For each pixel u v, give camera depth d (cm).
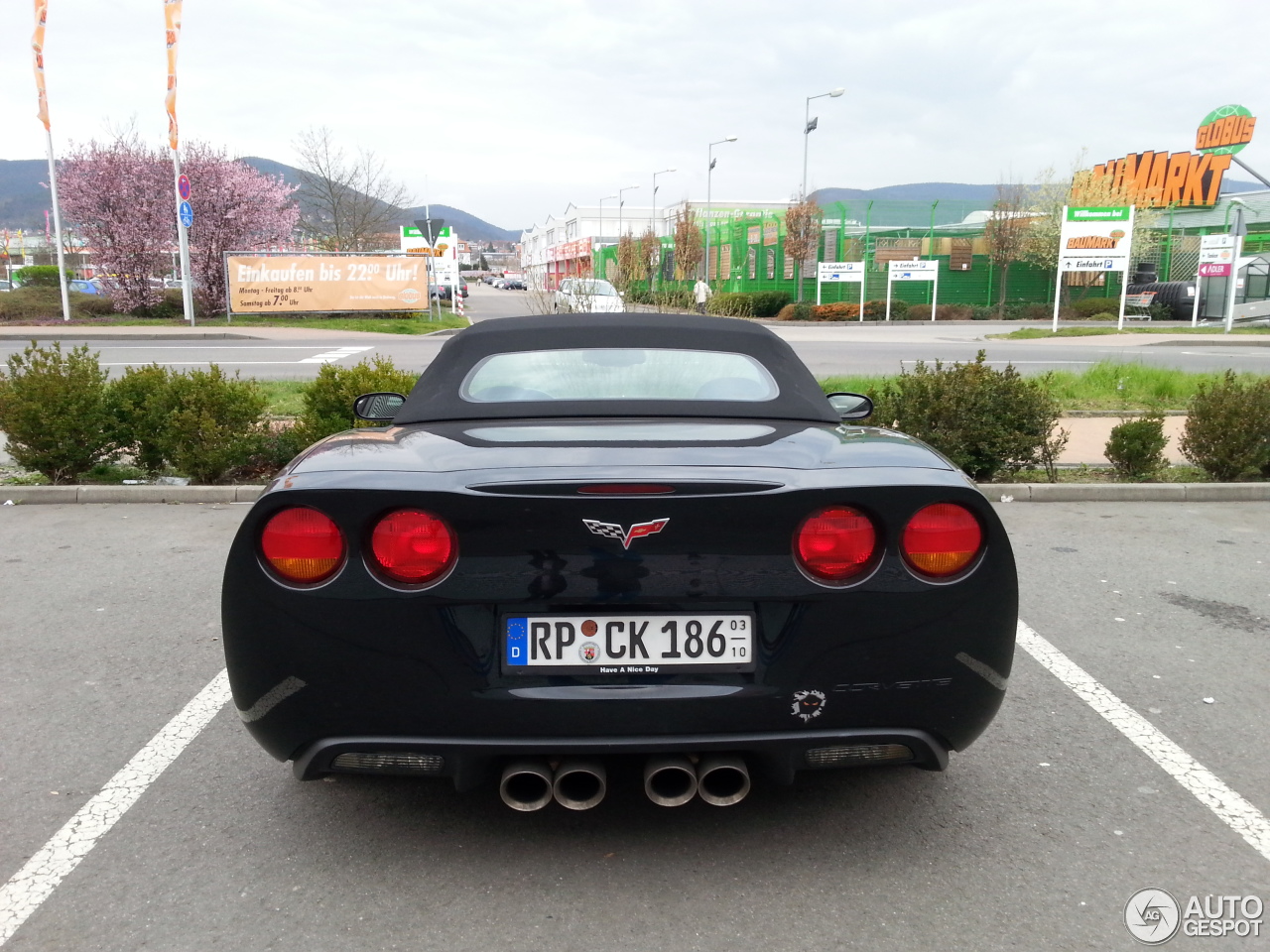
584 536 234
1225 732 353
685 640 239
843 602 239
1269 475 820
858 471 247
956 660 245
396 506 235
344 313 2684
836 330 3209
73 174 2725
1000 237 4097
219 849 271
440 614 236
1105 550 612
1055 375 1436
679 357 349
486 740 238
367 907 243
